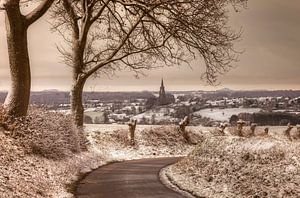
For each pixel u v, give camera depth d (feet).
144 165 87.81
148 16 89.15
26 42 71.00
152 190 56.44
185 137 152.15
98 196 51.60
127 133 134.72
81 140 92.79
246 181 54.08
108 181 63.00
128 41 100.22
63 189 53.83
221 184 57.67
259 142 62.34
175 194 54.03
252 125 158.51
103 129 135.95
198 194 54.60
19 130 66.59
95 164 84.28
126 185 59.82
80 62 101.19
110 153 116.57
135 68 102.99
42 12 70.95
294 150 55.42
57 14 108.88
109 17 103.55
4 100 71.51
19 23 69.26
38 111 75.56
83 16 101.24
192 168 70.74
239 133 154.81
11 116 68.44
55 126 75.51
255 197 48.75
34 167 57.06
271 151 57.57
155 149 136.87
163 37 94.73
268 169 53.36
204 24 88.74
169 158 116.06
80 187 57.26
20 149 61.05
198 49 90.22
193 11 87.86
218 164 64.75
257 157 58.29
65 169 65.41
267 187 49.55
